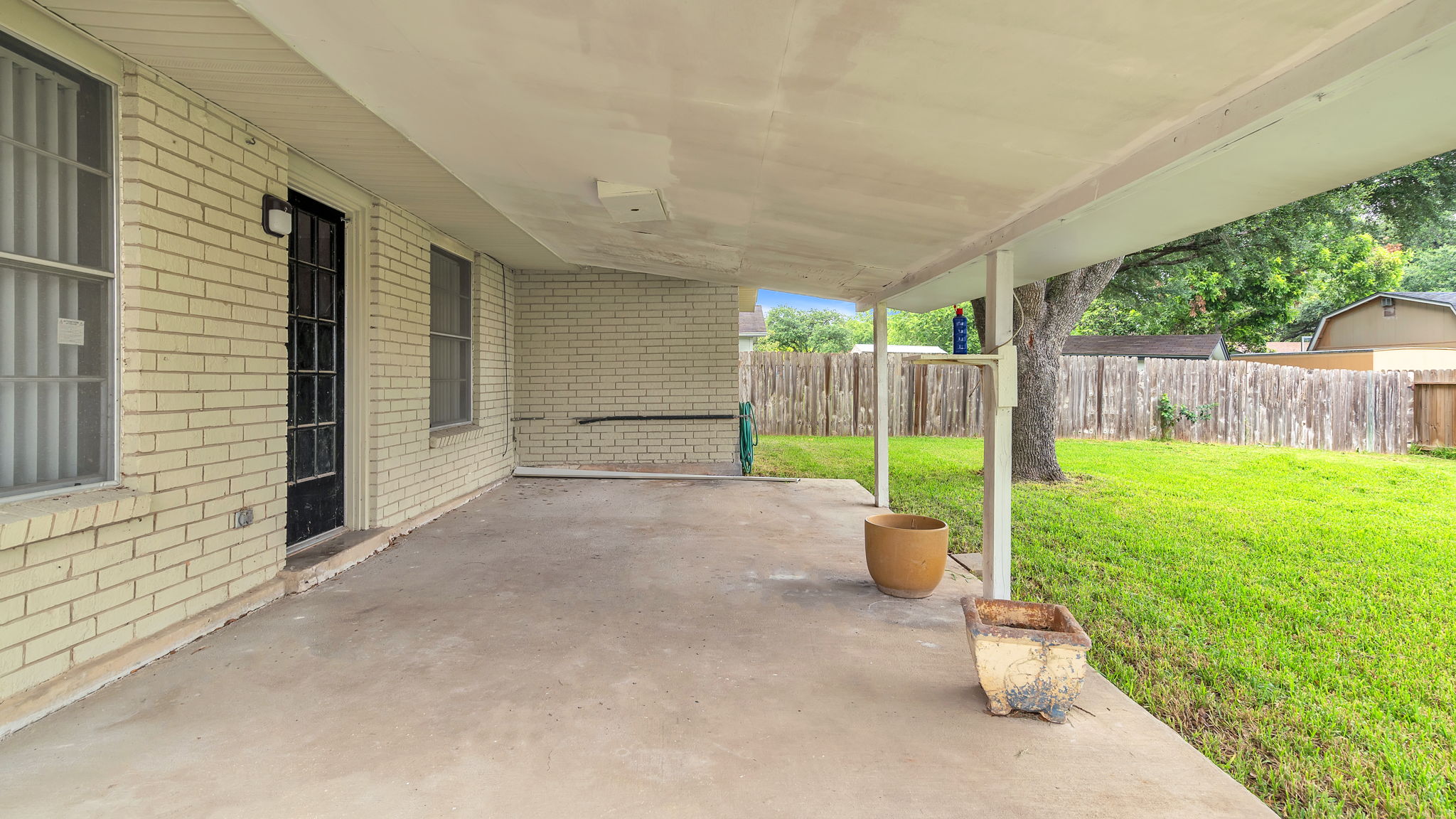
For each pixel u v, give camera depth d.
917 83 1.91
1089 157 2.26
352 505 4.58
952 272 3.98
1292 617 3.83
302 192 3.97
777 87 2.09
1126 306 11.36
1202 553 5.12
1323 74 1.50
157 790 1.87
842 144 2.47
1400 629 3.66
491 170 3.62
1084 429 13.37
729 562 4.29
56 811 1.76
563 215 4.51
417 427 5.26
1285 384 12.32
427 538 4.82
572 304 7.85
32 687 2.24
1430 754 2.45
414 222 5.17
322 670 2.65
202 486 3.01
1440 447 10.98
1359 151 1.90
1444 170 7.27
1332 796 2.22
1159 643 3.44
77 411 2.53
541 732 2.22
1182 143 1.97
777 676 2.67
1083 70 1.70
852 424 13.83
